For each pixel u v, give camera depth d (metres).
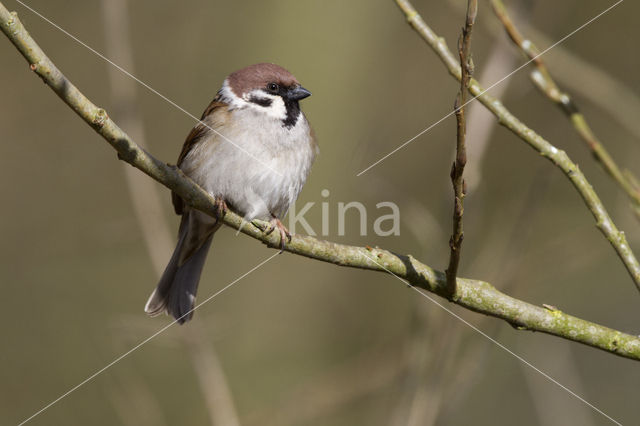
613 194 12.08
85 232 12.02
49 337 11.61
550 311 4.98
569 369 8.75
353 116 11.38
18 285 11.95
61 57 13.00
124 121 8.84
